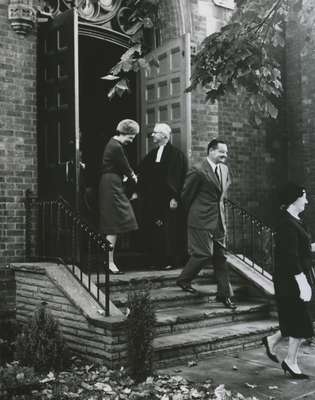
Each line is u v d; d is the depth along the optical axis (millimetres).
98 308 5996
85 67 10820
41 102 7660
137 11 5645
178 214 8641
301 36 11141
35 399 4707
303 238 5359
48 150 7523
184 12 9203
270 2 5781
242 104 6121
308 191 11188
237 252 10250
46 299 6582
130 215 7340
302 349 6570
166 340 6094
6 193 7234
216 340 6293
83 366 5668
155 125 9094
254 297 7848
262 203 10961
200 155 9344
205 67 5742
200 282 8148
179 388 5074
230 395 4836
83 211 9648
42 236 7270
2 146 7234
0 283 7051
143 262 9031
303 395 4957
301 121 11312
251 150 10812
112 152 7266
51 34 7508
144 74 9359
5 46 7297
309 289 5246
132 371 5242
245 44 5461
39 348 5504
